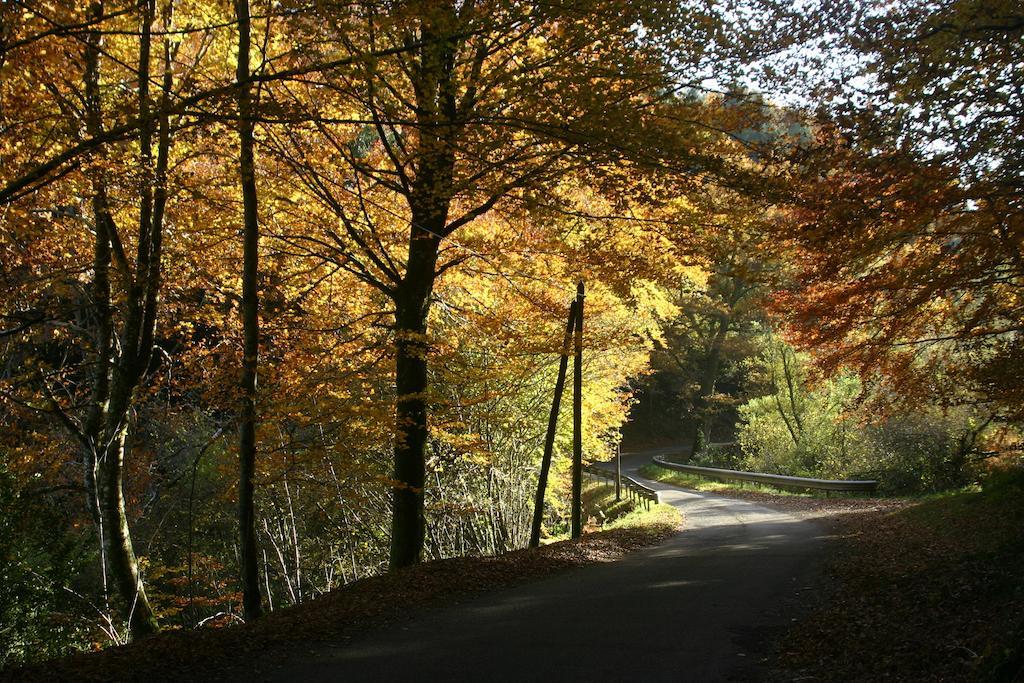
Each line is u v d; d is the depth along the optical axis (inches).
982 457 796.6
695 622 356.5
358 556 860.6
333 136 541.0
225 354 623.2
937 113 384.2
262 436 510.9
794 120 430.9
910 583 394.0
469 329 698.2
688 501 1157.7
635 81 427.8
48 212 490.0
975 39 359.6
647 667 283.7
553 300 713.6
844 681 262.4
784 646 312.0
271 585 853.2
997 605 314.3
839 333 556.1
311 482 538.9
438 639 330.6
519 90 418.6
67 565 547.8
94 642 545.0
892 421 967.0
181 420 768.9
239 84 320.8
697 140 430.6
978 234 444.1
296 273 623.8
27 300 542.3
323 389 584.7
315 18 366.9
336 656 304.0
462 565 536.1
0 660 466.6
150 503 772.6
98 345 537.6
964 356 590.9
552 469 1003.9
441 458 863.7
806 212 455.2
